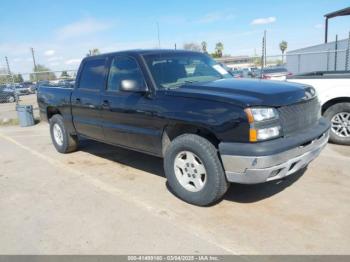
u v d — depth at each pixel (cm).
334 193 399
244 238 314
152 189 448
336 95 595
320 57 1666
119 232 338
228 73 509
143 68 428
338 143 612
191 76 456
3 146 784
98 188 462
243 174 331
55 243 325
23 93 3008
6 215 394
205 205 380
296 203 378
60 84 703
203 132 375
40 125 1108
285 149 324
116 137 490
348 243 296
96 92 511
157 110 399
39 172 552
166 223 351
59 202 422
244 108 323
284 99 344
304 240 305
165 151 411
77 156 635
